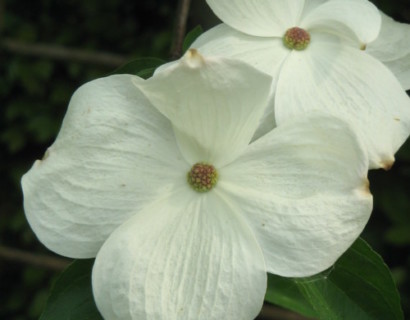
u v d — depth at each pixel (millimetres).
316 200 303
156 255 308
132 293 303
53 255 750
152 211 313
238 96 300
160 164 314
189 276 307
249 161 314
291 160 309
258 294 303
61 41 777
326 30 330
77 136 304
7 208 771
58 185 304
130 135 310
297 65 325
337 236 300
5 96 755
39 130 739
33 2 785
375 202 649
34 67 737
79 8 783
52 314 328
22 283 742
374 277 337
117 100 308
